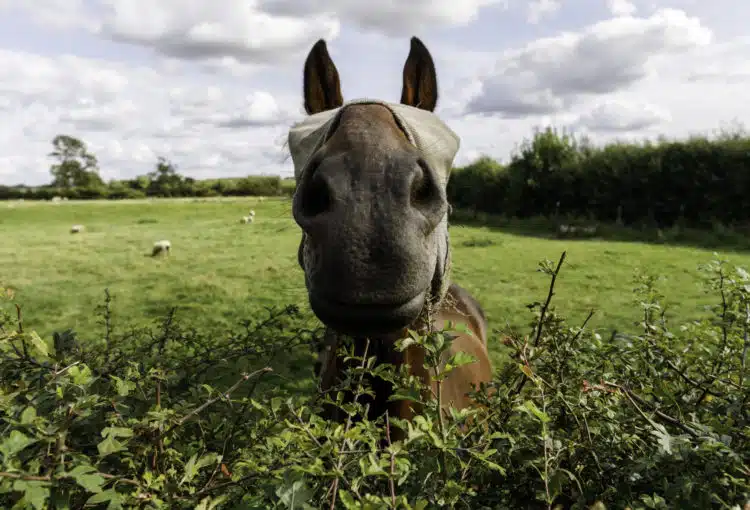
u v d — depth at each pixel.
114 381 1.74
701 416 2.05
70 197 84.81
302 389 4.66
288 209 2.52
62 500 1.13
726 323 2.26
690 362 2.25
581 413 1.76
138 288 11.66
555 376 2.01
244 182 88.69
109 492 1.14
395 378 1.67
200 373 2.20
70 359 2.01
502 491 1.70
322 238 1.34
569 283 11.45
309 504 1.30
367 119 1.52
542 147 27.08
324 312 1.38
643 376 2.11
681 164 21.05
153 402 1.60
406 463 1.29
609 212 23.94
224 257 16.89
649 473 1.64
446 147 1.95
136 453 1.39
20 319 2.00
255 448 1.57
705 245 17.83
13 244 22.23
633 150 23.30
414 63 2.43
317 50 2.40
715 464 1.50
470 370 2.93
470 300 4.52
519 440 1.69
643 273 2.68
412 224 1.36
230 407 1.60
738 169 19.45
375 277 1.32
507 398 1.80
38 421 1.21
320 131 1.88
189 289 11.40
